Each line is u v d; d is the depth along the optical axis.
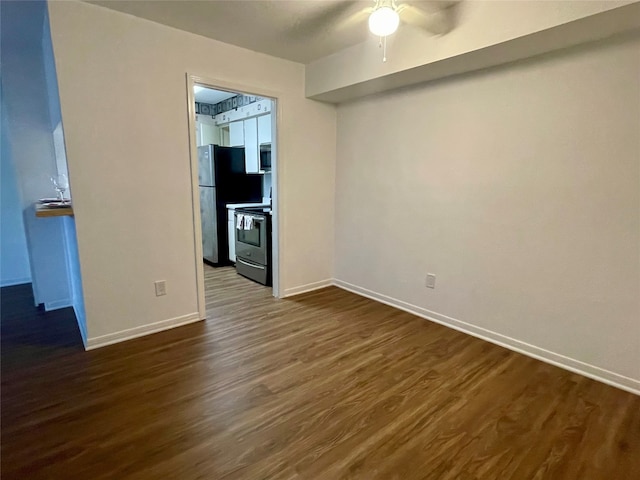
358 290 3.85
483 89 2.58
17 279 4.23
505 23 2.04
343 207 3.89
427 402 1.98
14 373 2.22
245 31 2.65
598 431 1.76
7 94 3.04
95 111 2.35
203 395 2.02
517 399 2.02
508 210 2.54
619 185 2.05
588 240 2.20
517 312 2.57
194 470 1.50
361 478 1.48
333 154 3.86
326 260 4.04
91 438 1.67
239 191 5.17
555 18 1.86
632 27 1.88
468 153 2.73
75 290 3.07
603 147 2.09
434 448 1.64
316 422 1.81
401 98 3.14
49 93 2.99
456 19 2.25
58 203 2.69
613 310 2.14
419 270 3.20
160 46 2.56
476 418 1.85
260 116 4.88
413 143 3.11
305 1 2.20
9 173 4.05
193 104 2.78
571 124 2.19
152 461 1.54
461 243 2.86
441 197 2.95
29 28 2.66
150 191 2.66
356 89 3.18
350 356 2.49
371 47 2.81
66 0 2.17
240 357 2.46
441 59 2.37
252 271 4.32
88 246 2.44
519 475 1.50
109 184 2.47
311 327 2.97
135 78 2.48
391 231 3.41
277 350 2.56
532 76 2.32
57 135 2.86
